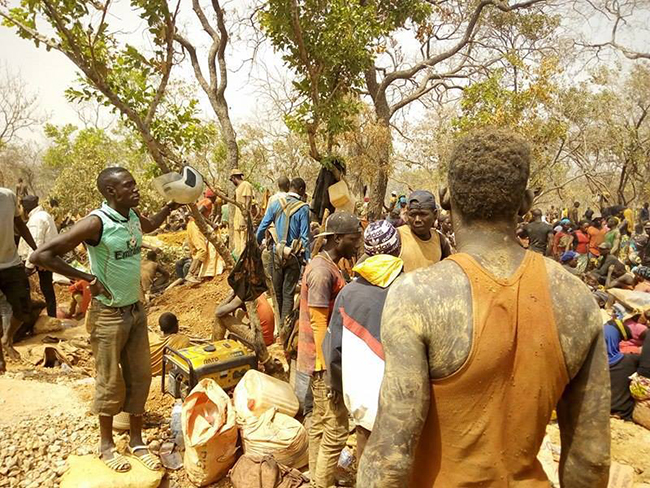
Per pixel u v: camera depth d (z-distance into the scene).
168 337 5.34
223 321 5.29
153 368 5.16
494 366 1.31
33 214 7.62
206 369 4.40
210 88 9.71
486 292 1.33
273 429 3.87
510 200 1.41
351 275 5.27
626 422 4.95
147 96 4.44
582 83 20.81
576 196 32.56
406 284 1.40
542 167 15.07
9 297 5.71
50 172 46.34
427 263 4.16
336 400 3.27
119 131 27.77
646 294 5.34
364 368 2.74
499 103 14.20
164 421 4.46
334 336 3.04
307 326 3.62
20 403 4.56
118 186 3.60
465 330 1.32
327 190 6.65
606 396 1.37
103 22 3.92
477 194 1.41
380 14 10.15
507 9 15.36
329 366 3.11
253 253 4.86
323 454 3.37
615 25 18.16
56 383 5.18
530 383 1.32
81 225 3.44
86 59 4.11
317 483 3.42
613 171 26.30
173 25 4.25
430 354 1.35
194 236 9.82
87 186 20.25
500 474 1.34
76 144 29.03
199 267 10.09
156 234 19.50
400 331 1.36
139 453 3.83
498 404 1.33
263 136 24.14
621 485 3.51
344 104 6.19
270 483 3.49
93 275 3.54
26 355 5.95
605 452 1.35
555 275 1.38
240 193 9.58
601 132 23.30
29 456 3.90
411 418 1.31
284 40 6.11
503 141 1.43
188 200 4.29
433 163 18.11
